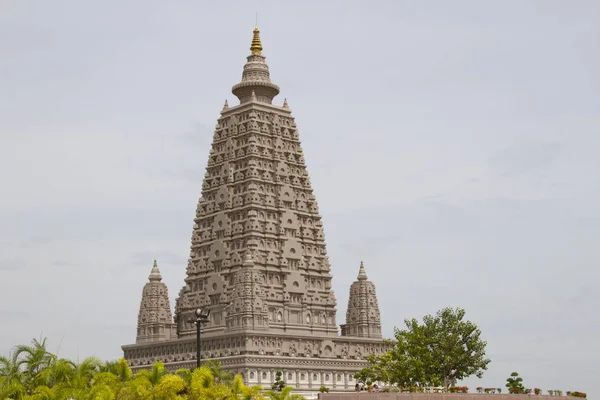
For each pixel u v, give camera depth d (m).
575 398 185.12
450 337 192.88
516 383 191.00
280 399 127.88
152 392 107.94
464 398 163.12
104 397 106.06
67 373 116.44
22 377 119.12
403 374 194.00
